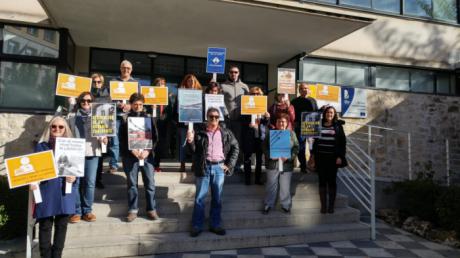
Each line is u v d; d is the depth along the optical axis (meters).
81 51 8.76
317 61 9.42
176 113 6.06
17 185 3.78
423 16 10.39
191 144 5.21
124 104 5.93
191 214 5.59
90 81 5.92
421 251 5.38
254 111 6.09
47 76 7.69
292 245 5.33
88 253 4.56
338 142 5.95
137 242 4.75
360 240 5.74
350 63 9.74
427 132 9.44
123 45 8.67
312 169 6.58
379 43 9.89
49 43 7.67
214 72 6.27
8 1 7.47
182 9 6.58
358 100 8.86
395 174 9.05
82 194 5.07
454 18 10.80
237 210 5.89
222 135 5.25
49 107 7.65
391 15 9.95
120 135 5.18
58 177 4.00
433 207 6.69
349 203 7.55
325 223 5.89
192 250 4.93
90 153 5.02
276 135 5.74
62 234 4.03
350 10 9.34
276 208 6.03
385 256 5.09
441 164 9.52
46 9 6.62
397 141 9.13
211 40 8.20
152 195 5.23
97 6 6.47
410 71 10.44
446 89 10.82
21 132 7.28
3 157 7.17
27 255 4.35
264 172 6.88
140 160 5.02
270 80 9.91
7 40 7.61
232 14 6.77
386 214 7.24
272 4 6.44
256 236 5.18
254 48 8.65
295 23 7.14
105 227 4.98
